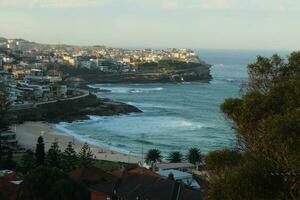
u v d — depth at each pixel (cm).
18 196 7444
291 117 2012
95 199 8506
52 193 7262
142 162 14125
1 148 15588
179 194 7619
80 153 13788
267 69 2608
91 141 19025
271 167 2230
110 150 16812
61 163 11450
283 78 2483
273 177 2236
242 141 2630
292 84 2242
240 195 2259
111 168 12750
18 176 10119
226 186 2311
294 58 2583
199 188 8994
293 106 2139
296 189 2144
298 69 2530
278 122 2038
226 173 2383
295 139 1984
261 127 2228
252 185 2239
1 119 17512
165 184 7931
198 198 7306
